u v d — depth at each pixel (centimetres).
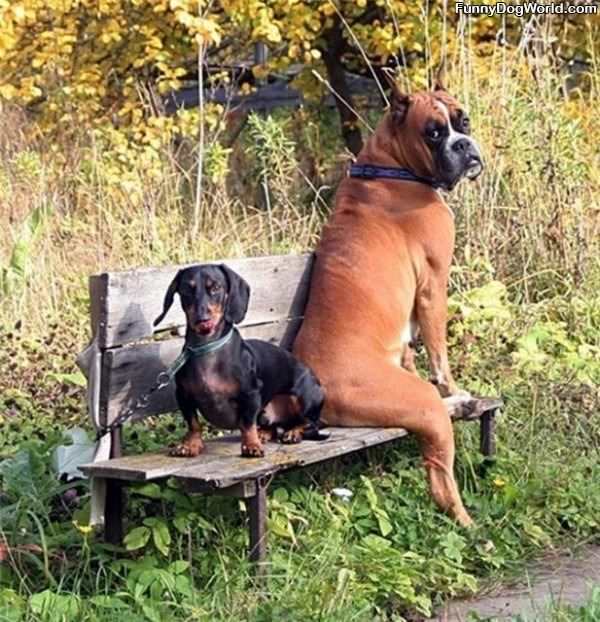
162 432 627
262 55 1423
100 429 518
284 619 455
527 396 712
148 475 475
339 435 558
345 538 545
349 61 1398
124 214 973
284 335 615
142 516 541
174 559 508
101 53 1242
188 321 491
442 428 573
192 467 486
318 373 578
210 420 507
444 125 614
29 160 1014
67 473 559
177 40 1245
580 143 947
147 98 1220
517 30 1166
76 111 1173
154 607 460
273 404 541
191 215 1016
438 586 524
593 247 906
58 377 677
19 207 960
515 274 895
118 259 915
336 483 593
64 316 828
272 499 547
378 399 571
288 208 993
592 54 1062
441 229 623
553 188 905
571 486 627
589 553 584
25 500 529
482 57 1116
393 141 631
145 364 530
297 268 615
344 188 641
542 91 934
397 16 1194
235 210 1095
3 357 725
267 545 505
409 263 617
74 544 510
